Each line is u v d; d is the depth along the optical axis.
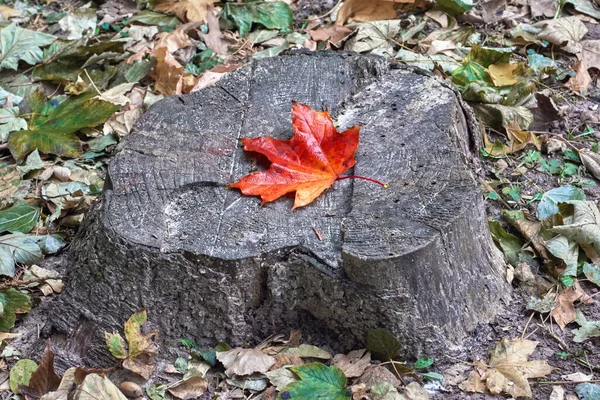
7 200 1.41
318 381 1.16
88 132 1.52
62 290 1.27
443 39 1.67
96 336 1.21
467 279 1.21
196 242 1.17
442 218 1.17
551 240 1.30
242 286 1.17
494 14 1.74
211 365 1.20
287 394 1.15
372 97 1.34
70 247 1.30
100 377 1.14
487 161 1.45
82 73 1.64
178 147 1.26
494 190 1.40
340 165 1.22
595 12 1.75
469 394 1.18
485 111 1.50
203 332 1.21
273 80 1.37
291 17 1.73
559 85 1.60
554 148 1.47
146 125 1.30
